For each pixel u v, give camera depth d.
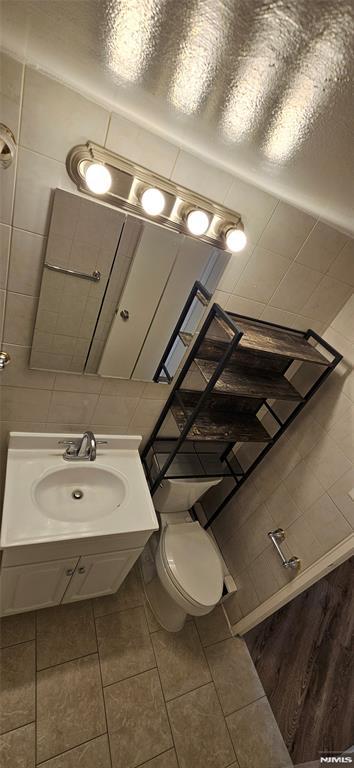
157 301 1.21
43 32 0.58
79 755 1.28
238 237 1.06
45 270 1.01
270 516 1.78
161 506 1.86
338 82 0.44
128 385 1.44
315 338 1.57
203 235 1.09
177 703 1.52
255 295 1.37
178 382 1.53
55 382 1.30
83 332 1.19
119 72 0.63
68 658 1.49
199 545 1.78
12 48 0.68
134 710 1.44
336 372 1.53
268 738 1.55
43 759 1.23
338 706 1.72
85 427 1.53
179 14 0.42
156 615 1.75
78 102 0.79
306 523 1.56
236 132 0.73
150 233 1.03
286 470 1.73
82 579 1.42
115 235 1.00
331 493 1.47
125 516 1.34
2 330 1.10
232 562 2.01
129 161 0.90
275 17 0.37
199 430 1.59
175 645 1.71
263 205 1.11
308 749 1.56
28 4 0.51
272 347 1.33
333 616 2.11
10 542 1.08
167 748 1.39
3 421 1.35
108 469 1.49
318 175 0.81
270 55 0.44
